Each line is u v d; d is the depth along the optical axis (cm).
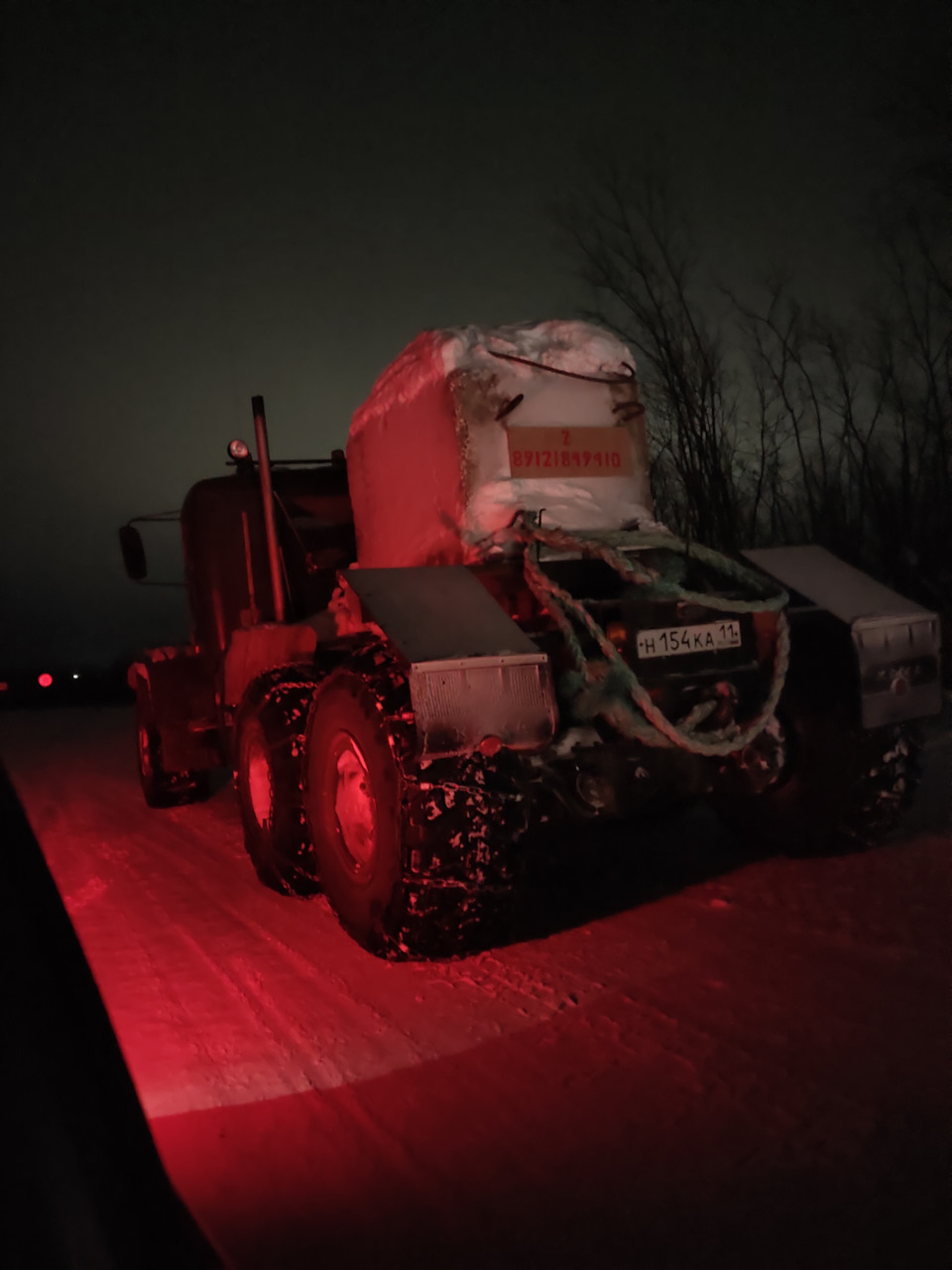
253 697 500
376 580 380
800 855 482
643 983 354
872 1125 248
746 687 432
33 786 1004
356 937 391
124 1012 373
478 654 349
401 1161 256
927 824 512
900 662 441
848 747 443
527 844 351
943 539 1162
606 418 457
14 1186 131
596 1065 297
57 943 162
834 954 358
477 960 395
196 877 568
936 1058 277
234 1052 331
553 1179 241
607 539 408
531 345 449
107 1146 156
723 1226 216
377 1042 330
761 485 1290
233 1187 251
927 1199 218
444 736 339
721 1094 271
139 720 809
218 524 641
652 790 412
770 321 1258
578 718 390
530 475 438
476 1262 212
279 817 468
